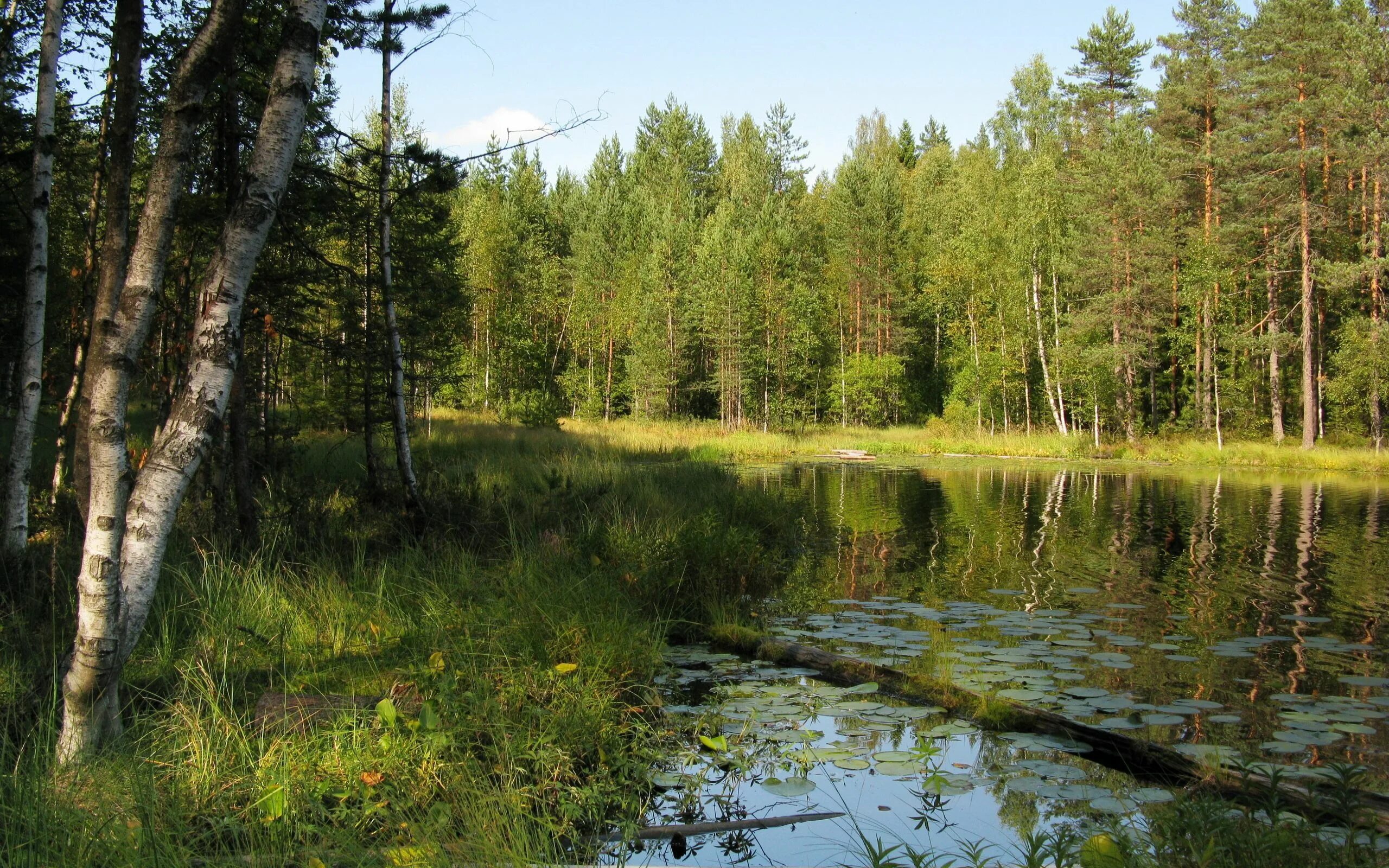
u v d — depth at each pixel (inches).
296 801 135.2
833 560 409.1
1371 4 1291.8
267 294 354.0
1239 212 1279.5
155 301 145.4
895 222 1957.4
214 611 219.6
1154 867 119.5
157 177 146.0
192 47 148.3
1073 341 1435.8
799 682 222.7
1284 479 917.8
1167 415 1596.9
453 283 552.1
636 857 135.6
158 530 146.8
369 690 189.8
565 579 269.6
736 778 165.0
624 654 222.1
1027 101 2038.6
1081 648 249.1
